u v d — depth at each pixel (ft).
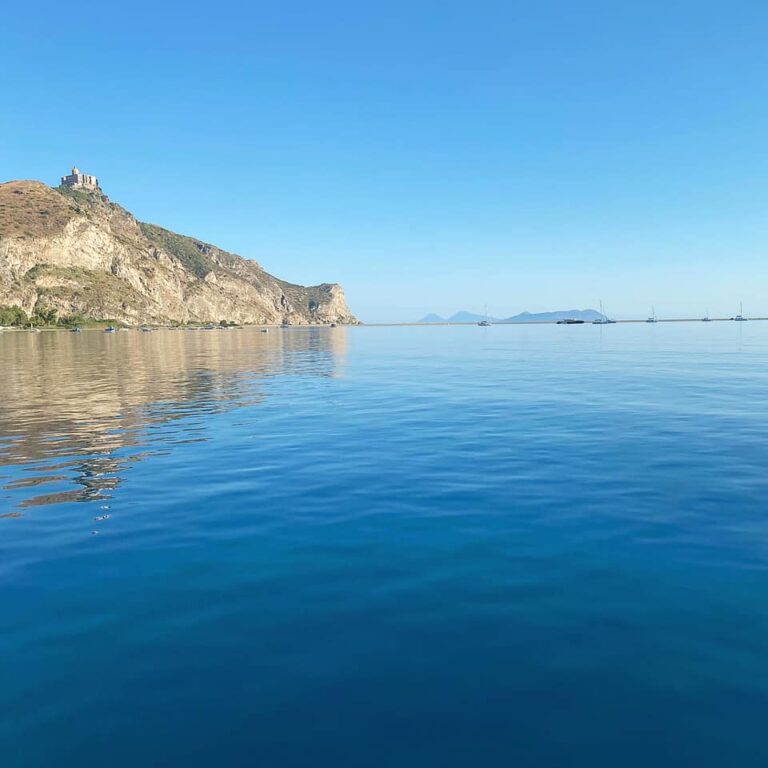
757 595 24.43
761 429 60.18
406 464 47.52
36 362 173.27
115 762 15.88
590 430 60.44
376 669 19.79
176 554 29.81
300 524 33.94
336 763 15.72
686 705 17.81
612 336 404.77
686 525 32.60
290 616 23.39
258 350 255.29
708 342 281.95
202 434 61.11
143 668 20.02
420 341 366.22
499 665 19.92
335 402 84.38
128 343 339.16
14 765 15.79
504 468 45.62
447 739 16.55
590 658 20.24
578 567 27.43
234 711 17.81
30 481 43.68
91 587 26.18
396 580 26.45
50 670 19.94
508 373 128.57
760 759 15.75
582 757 15.88
